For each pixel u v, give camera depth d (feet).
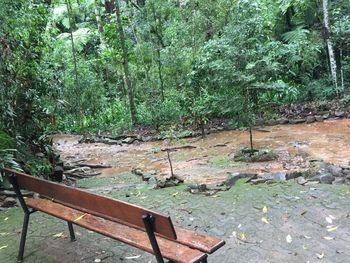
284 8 42.57
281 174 17.30
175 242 9.07
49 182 10.69
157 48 42.55
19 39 22.11
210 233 12.62
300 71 40.14
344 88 38.37
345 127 29.40
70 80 42.27
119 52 44.04
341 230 12.13
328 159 21.58
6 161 17.63
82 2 54.90
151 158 26.96
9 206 16.20
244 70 22.52
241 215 13.73
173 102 39.55
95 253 11.87
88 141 36.04
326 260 10.57
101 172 24.67
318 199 14.49
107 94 48.32
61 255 11.87
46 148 23.02
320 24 43.24
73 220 10.88
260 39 23.15
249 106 23.53
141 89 43.11
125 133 37.45
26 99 22.02
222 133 32.01
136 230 10.00
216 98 24.03
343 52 41.34
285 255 10.96
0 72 20.03
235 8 24.50
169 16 43.09
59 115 38.91
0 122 20.13
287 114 34.60
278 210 13.84
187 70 39.37
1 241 13.03
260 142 27.40
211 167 22.20
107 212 9.30
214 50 23.66
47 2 38.63
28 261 11.65
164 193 16.98
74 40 49.70
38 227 13.99
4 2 19.63
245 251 11.33
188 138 32.01
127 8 44.57
